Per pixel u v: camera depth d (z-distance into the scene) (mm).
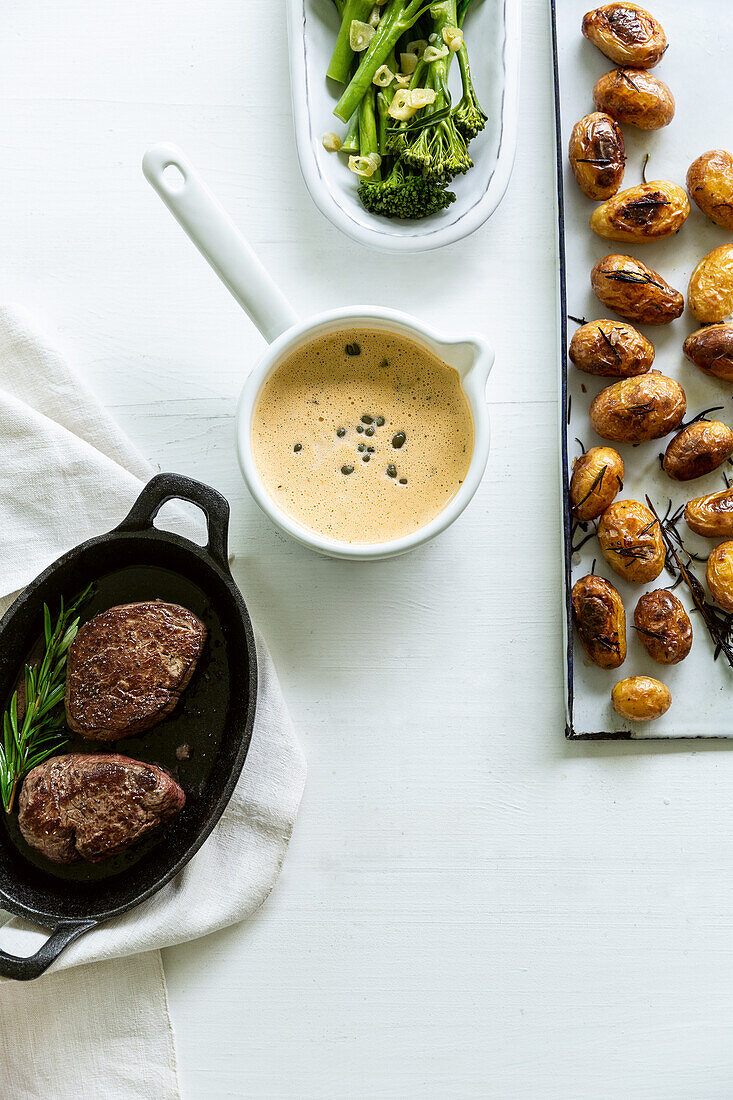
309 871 1021
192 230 906
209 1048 1004
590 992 1014
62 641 931
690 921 1018
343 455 955
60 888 924
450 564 1041
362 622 1037
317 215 1063
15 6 1067
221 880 990
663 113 1022
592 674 1012
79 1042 997
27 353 1013
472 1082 1007
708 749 1025
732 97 1060
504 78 1008
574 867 1022
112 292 1058
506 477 1044
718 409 1030
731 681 1008
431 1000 1012
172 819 943
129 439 1034
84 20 1068
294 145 1067
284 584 1037
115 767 900
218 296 1057
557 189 1025
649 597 992
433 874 1021
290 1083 1003
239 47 1071
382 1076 1006
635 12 1021
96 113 1064
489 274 1062
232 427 1047
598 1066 1008
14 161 1061
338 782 1026
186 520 1005
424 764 1028
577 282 1043
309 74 1022
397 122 1018
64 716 951
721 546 1001
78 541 1009
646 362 1001
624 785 1026
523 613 1037
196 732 953
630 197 1005
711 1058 1006
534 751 1029
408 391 961
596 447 1019
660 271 1049
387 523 948
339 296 1058
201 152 1064
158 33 1070
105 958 941
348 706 1031
